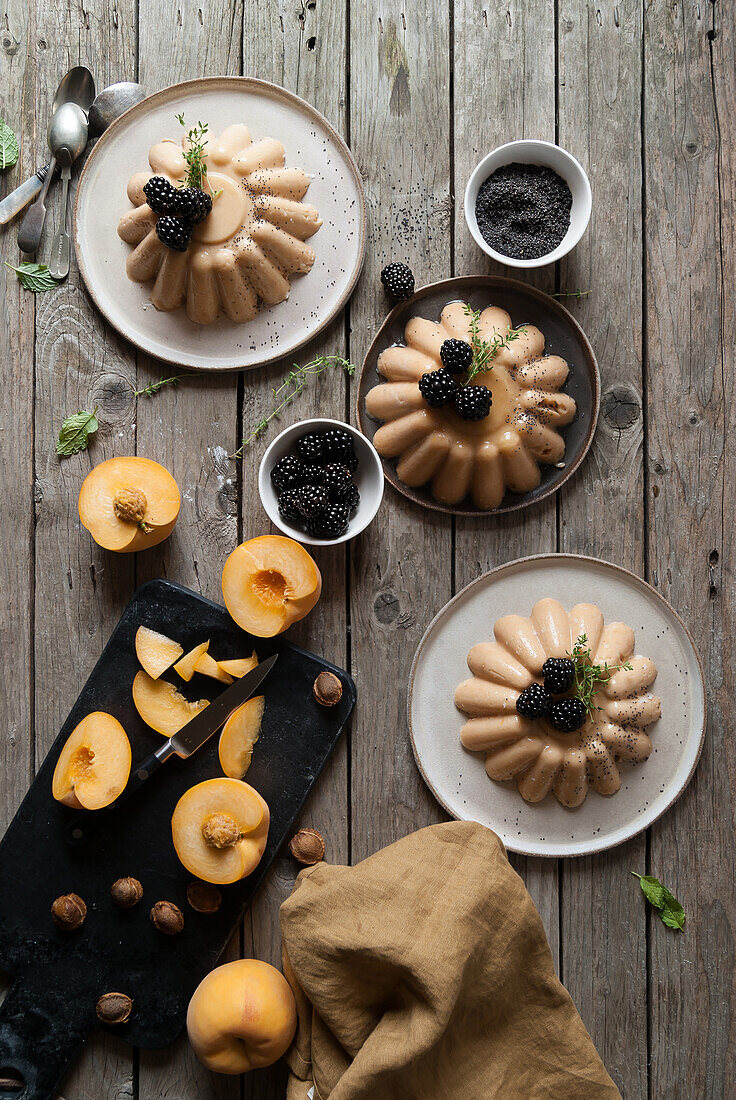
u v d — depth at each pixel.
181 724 1.25
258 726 1.26
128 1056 1.25
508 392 1.26
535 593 1.28
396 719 1.28
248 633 1.26
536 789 1.25
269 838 1.25
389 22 1.29
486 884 1.20
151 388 1.29
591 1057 1.20
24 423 1.29
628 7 1.29
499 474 1.26
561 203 1.26
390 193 1.29
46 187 1.28
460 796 1.27
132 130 1.27
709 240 1.30
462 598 1.27
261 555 1.23
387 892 1.20
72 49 1.29
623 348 1.30
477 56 1.30
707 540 1.30
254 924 1.26
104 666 1.27
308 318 1.28
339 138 1.27
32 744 1.28
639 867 1.28
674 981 1.28
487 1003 1.20
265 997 1.19
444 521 1.29
